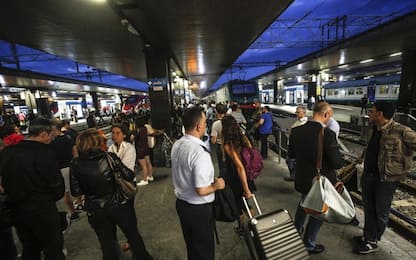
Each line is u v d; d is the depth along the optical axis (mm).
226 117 2533
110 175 1956
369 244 2416
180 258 2566
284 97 44906
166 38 6797
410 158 2166
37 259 2168
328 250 2492
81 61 10641
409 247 2494
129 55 9406
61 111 31609
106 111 44469
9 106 28781
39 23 5262
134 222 2199
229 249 2652
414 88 15570
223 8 4816
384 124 2229
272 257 1738
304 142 2291
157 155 6078
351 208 2064
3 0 4051
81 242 2939
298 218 2498
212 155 6797
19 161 1912
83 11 4613
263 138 6102
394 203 4074
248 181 2434
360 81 22641
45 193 2033
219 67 15227
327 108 2312
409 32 10242
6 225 1985
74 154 3727
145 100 21281
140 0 4199
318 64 20438
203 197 1753
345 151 3379
